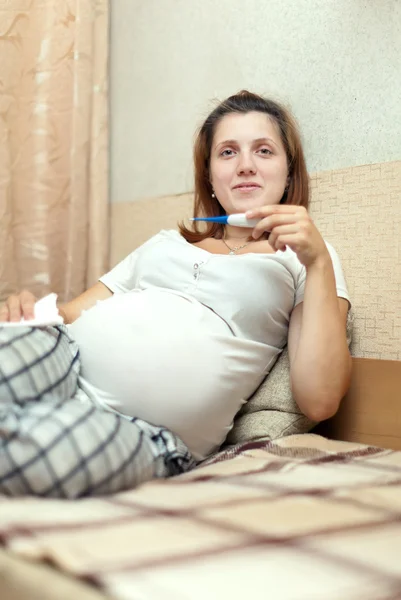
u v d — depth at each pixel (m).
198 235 1.51
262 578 0.54
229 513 0.72
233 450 1.13
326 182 1.46
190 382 1.14
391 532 0.67
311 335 1.17
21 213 1.87
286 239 1.15
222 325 1.23
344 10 1.45
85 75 1.91
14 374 0.92
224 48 1.71
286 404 1.24
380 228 1.36
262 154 1.41
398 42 1.35
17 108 1.85
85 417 0.84
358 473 0.93
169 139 1.85
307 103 1.51
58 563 0.55
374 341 1.36
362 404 1.33
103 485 0.82
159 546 0.60
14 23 1.83
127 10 1.97
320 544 0.62
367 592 0.52
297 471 0.95
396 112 1.35
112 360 1.16
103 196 1.97
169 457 1.00
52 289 1.90
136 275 1.43
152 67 1.90
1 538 0.61
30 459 0.77
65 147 1.91
